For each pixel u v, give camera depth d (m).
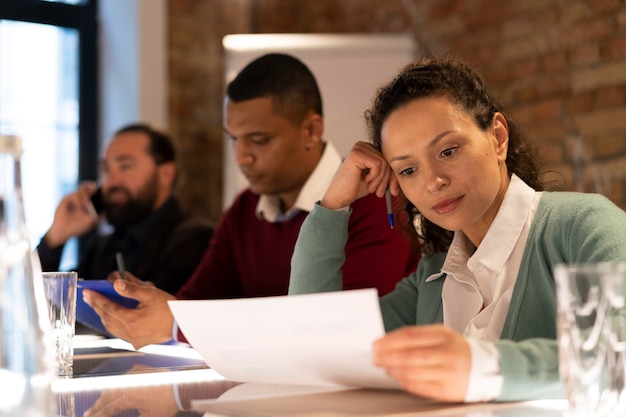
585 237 1.19
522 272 1.25
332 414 0.90
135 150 3.29
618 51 3.56
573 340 0.82
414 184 1.28
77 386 1.23
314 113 2.29
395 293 1.50
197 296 2.46
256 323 1.00
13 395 0.72
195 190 4.49
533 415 0.90
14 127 4.33
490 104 1.32
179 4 4.49
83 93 4.50
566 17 3.73
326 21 4.67
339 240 1.47
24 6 4.34
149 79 4.38
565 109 3.73
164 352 1.65
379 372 0.97
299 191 2.30
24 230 0.74
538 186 1.43
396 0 4.37
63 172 4.45
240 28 4.62
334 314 0.92
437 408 0.93
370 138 1.48
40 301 0.80
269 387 1.14
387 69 4.04
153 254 3.09
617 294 0.81
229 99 2.28
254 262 2.39
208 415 0.95
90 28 4.51
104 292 1.73
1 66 4.30
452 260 1.37
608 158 3.59
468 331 1.28
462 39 4.12
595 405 0.81
